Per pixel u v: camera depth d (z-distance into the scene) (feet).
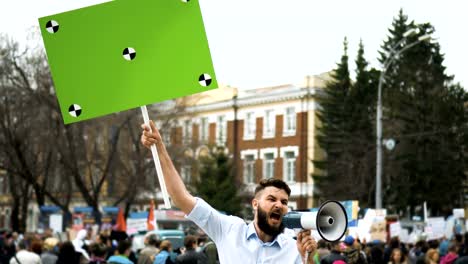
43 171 112.98
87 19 15.38
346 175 161.27
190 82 15.35
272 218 13.69
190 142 144.25
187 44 15.44
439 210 164.35
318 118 175.32
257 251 13.84
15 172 110.73
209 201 144.46
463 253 46.29
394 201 161.68
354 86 166.40
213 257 37.81
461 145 164.55
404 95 163.94
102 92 15.29
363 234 64.90
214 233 14.19
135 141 116.37
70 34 15.31
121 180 120.06
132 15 15.48
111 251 45.62
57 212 116.47
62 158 109.09
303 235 12.94
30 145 108.78
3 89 106.01
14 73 106.22
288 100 187.11
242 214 148.05
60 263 38.42
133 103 15.21
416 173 161.79
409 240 86.94
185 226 103.14
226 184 146.41
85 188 114.32
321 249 41.09
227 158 152.46
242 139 195.62
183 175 148.25
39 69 106.42
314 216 12.52
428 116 162.91
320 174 178.70
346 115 164.86
